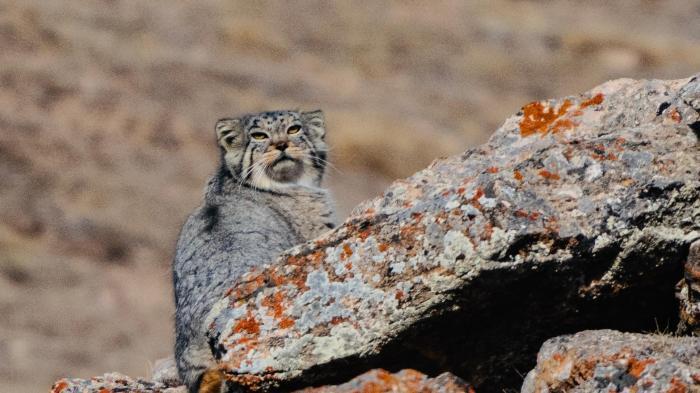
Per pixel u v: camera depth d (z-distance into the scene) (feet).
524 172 47.75
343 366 47.37
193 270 59.47
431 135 223.51
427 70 258.98
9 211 183.62
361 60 256.52
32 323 157.58
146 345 157.99
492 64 264.93
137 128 211.82
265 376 47.47
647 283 47.24
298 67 248.93
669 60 273.95
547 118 56.65
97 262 180.24
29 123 202.69
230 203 68.85
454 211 47.14
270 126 71.97
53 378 144.05
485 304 46.83
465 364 48.47
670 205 46.52
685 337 46.14
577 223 46.29
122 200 193.47
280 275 49.01
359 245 48.32
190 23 250.98
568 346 45.47
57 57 223.51
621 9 309.22
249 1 266.98
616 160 47.62
